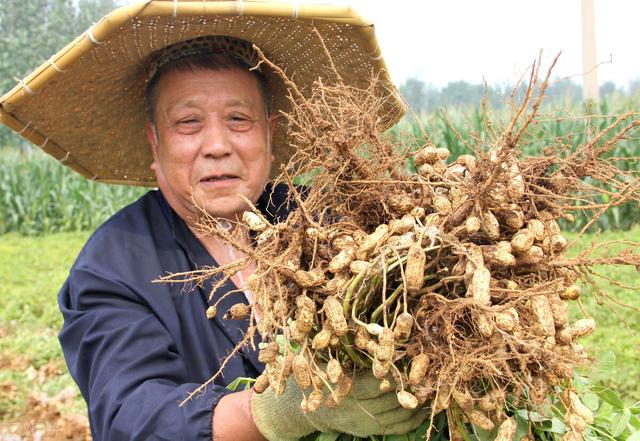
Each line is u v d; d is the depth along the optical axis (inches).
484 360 55.7
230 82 90.4
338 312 58.6
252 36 91.0
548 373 58.3
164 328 84.7
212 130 89.8
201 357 87.3
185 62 90.0
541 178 63.8
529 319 57.7
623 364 195.2
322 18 87.0
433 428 68.5
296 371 60.1
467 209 59.3
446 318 57.6
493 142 65.2
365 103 68.6
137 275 87.2
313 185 67.3
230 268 65.5
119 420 74.5
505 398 62.2
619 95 396.2
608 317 228.5
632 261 58.5
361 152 67.8
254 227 66.2
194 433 71.4
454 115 346.9
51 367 263.4
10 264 431.8
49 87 96.1
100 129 108.1
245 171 91.7
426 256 59.5
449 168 66.1
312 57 97.0
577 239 63.4
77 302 85.4
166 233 93.4
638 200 62.9
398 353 59.7
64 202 562.9
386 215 65.7
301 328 59.6
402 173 68.8
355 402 66.1
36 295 354.3
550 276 60.6
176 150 90.6
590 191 68.8
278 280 60.4
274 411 70.6
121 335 80.7
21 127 103.3
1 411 224.7
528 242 57.6
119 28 84.7
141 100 104.1
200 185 90.8
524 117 62.3
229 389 78.5
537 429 67.4
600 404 79.5
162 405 73.5
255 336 88.7
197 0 83.0
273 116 102.5
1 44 1143.6
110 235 90.9
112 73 96.7
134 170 119.0
